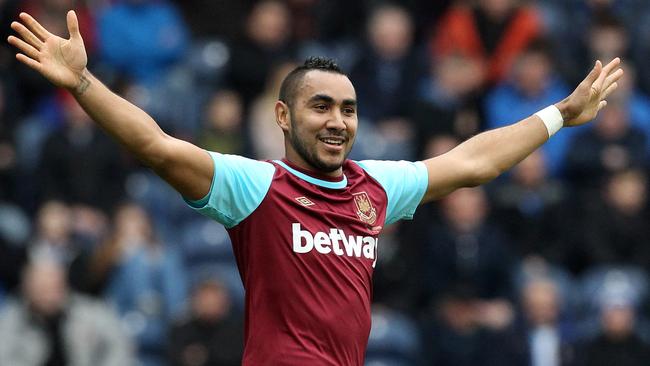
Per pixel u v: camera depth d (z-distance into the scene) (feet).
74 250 160.86
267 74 194.90
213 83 194.18
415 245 168.96
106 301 158.51
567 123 86.22
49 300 147.54
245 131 181.06
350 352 75.72
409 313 164.14
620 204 176.76
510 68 192.95
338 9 207.72
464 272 166.40
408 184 81.97
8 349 146.82
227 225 76.74
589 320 164.35
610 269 172.35
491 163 84.38
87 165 172.76
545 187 177.47
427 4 210.59
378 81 190.90
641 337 159.94
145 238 161.48
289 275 75.56
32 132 181.27
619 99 183.42
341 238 77.00
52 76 71.56
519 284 166.61
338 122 76.84
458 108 188.03
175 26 196.75
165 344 155.63
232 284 162.61
